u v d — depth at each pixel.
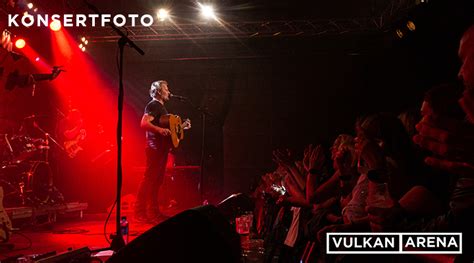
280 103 11.21
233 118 11.30
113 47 11.04
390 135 1.93
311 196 3.02
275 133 11.18
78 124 8.67
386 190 1.97
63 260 2.59
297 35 10.27
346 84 10.88
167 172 9.79
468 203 1.47
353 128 10.79
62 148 8.36
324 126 11.01
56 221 8.00
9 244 4.57
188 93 11.32
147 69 11.24
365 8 10.66
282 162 3.50
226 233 1.75
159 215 6.28
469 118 0.98
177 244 1.69
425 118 1.02
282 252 3.79
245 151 11.24
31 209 6.67
